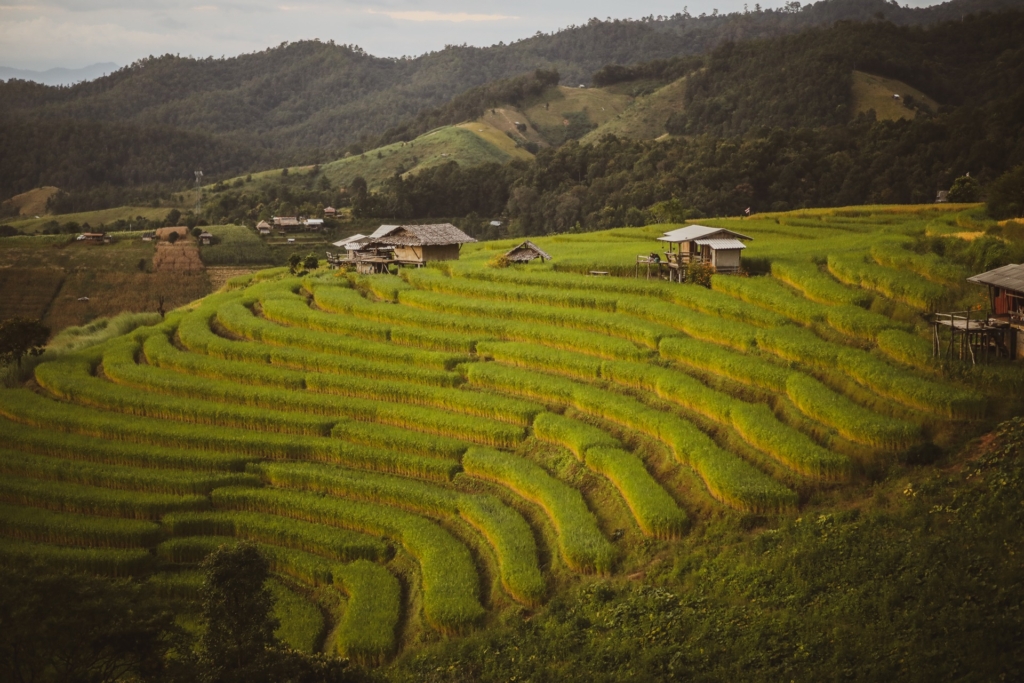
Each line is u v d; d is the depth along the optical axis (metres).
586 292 69.12
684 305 63.19
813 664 26.33
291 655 27.53
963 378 40.47
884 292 55.19
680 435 44.25
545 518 43.66
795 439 40.16
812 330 52.75
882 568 29.64
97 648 24.94
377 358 65.75
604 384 54.31
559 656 31.69
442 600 37.75
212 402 62.38
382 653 36.28
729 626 29.62
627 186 179.00
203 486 51.59
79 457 56.88
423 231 90.88
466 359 62.59
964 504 31.59
